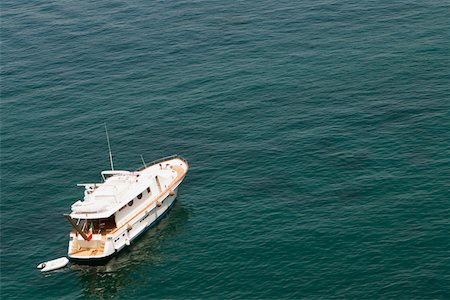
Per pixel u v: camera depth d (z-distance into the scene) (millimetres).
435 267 80500
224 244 88938
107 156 114875
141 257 89125
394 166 101000
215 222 93625
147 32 164125
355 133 111125
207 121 121688
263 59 142625
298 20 159875
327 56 140125
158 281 84438
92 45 160500
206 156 110625
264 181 101688
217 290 81562
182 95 131875
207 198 99250
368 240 86188
